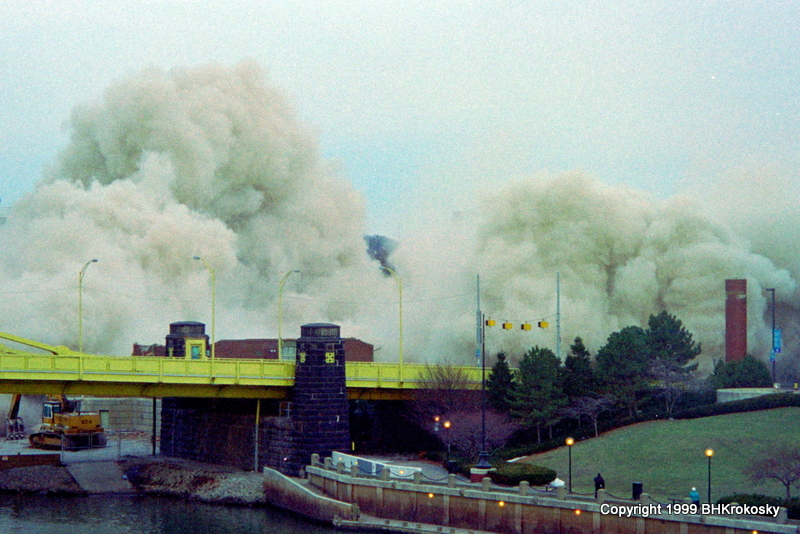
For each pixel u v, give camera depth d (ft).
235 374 275.18
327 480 248.73
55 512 259.39
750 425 256.73
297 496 253.03
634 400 287.07
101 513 257.75
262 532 232.32
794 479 199.82
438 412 289.33
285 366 280.92
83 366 262.06
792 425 251.39
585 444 268.00
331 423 276.82
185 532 235.20
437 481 225.15
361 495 235.61
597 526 191.93
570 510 195.83
